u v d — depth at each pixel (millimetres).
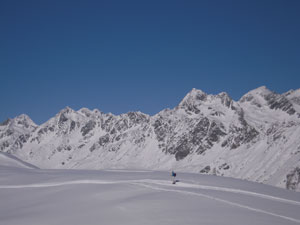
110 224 20828
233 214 22219
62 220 23016
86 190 36406
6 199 35750
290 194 37188
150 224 20000
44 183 46500
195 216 21578
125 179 48719
